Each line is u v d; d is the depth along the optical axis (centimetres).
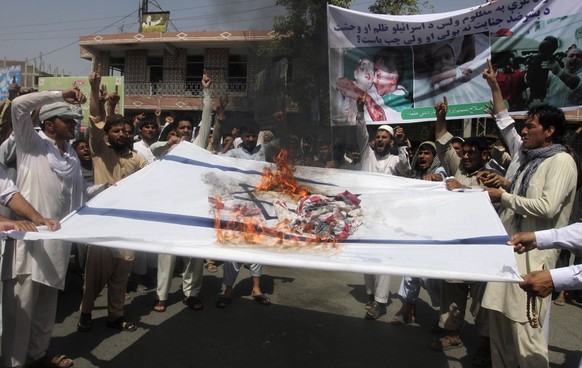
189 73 1758
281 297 451
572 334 385
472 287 339
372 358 327
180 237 216
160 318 384
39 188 277
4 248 261
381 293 396
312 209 272
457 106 389
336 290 478
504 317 279
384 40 405
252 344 341
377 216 260
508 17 369
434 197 284
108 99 387
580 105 353
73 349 319
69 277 480
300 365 312
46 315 287
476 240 218
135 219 235
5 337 265
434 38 392
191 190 287
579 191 459
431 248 209
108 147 377
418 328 385
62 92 259
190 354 320
